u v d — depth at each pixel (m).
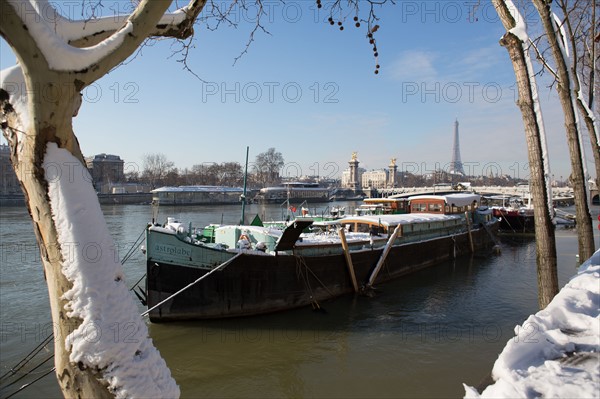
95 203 4.14
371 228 24.38
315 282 18.38
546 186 8.45
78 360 3.74
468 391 4.41
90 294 3.83
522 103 8.54
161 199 85.69
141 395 3.82
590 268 8.35
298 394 11.01
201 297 15.53
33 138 3.88
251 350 13.64
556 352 5.07
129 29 4.00
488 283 23.50
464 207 35.09
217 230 20.25
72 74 3.76
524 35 8.43
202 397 10.93
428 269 27.11
